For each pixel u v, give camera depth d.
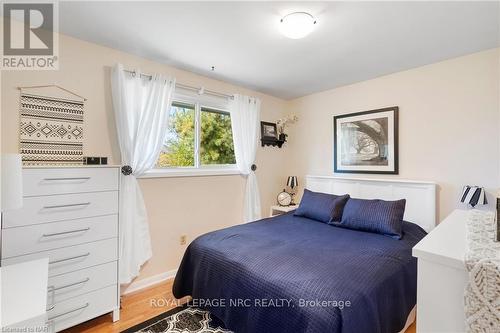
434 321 0.81
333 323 1.16
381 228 2.30
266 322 1.41
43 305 1.11
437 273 0.80
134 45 2.28
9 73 1.88
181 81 2.84
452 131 2.52
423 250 0.83
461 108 2.47
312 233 2.34
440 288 0.79
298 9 1.71
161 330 1.87
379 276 1.50
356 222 2.46
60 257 1.74
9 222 1.56
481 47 2.27
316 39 2.12
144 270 2.56
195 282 1.97
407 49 2.31
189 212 2.94
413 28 1.94
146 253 2.51
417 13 1.74
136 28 1.99
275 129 3.92
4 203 1.25
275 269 1.57
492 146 2.31
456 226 1.14
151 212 2.62
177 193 2.83
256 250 1.86
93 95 2.25
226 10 1.74
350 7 1.68
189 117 3.04
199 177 3.03
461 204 2.47
